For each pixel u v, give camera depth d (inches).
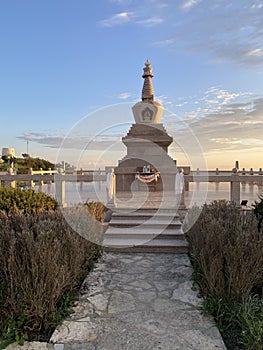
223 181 420.8
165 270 220.7
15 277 144.3
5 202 265.3
